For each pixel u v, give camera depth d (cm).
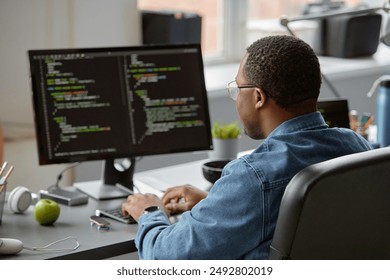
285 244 152
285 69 162
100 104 233
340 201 153
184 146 242
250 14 436
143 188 240
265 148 164
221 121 378
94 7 333
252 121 171
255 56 166
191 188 214
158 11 361
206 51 423
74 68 231
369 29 446
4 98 322
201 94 243
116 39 343
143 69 237
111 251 191
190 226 164
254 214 158
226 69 414
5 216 214
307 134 165
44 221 205
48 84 229
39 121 228
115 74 235
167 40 355
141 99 237
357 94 431
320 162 163
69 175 333
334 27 442
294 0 450
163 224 182
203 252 162
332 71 407
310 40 443
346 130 175
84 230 202
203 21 414
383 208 162
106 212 213
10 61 319
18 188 217
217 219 161
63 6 323
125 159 247
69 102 231
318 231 154
